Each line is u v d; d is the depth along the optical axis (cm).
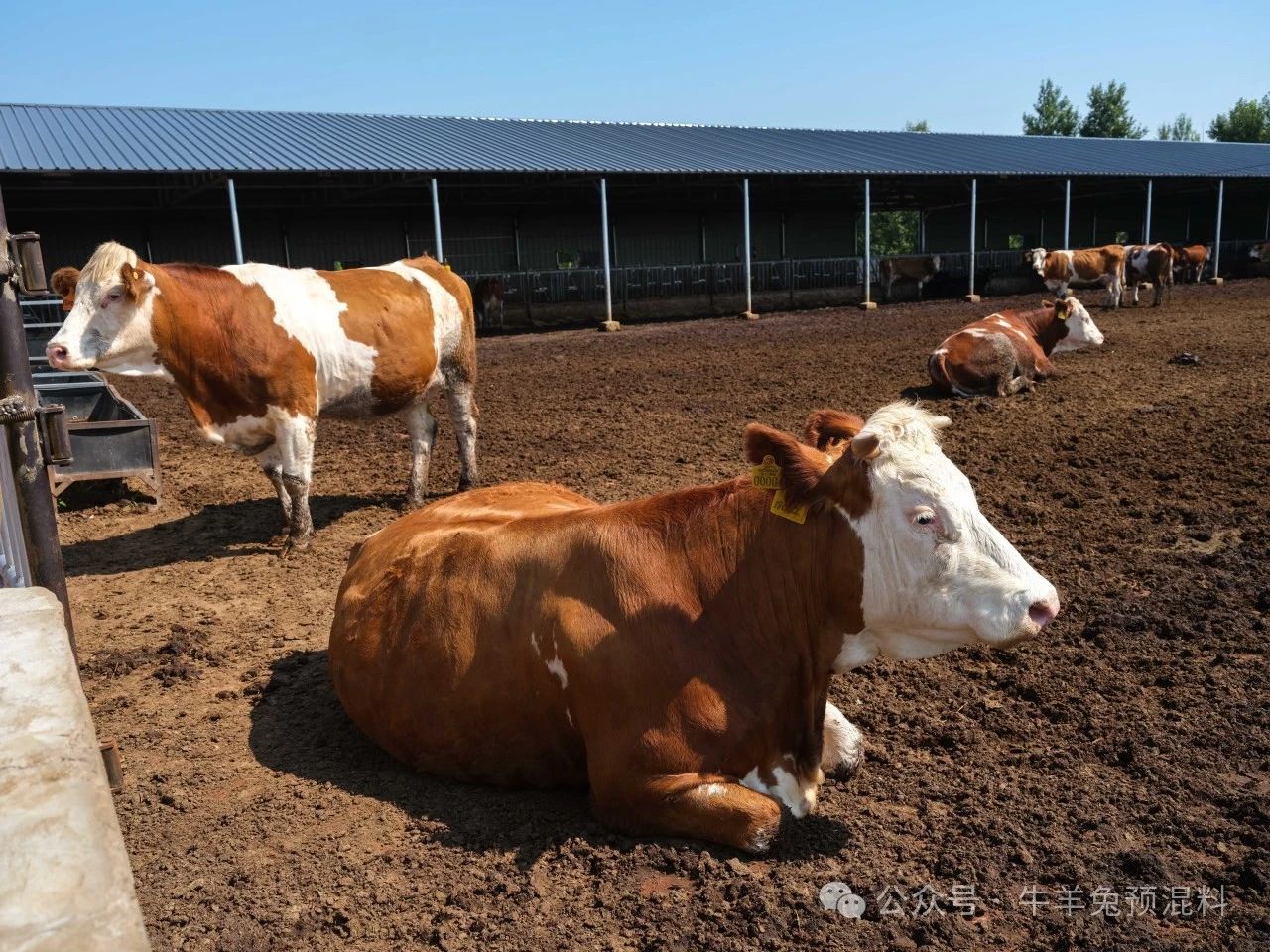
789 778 357
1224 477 780
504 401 1418
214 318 671
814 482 342
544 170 2523
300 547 728
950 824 357
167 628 591
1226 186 4134
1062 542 655
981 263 3922
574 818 370
